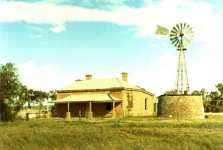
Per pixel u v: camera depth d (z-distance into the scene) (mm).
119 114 70562
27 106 88000
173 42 65500
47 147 24625
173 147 24047
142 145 24094
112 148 23547
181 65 65625
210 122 46188
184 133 33125
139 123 45031
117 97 71000
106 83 73750
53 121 51438
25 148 24344
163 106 64375
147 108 78312
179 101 62625
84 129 37219
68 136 30094
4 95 53500
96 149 23703
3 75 54094
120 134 32125
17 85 55250
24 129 37250
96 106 72062
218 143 25859
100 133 32719
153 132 33875
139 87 78500
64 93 75188
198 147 24328
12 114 54094
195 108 62000
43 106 91938
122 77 77750
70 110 73875
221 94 99875
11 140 26672
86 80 76438
